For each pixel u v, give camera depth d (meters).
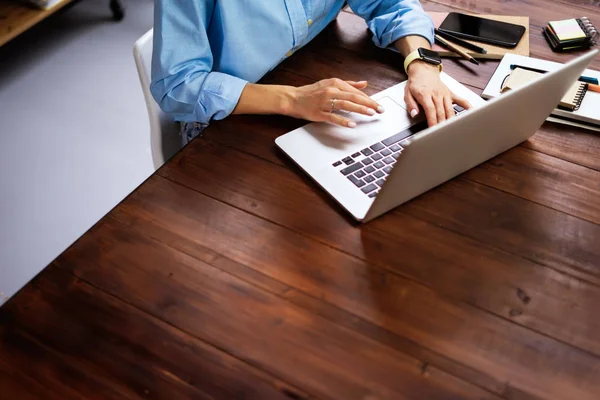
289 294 0.88
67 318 0.85
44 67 2.61
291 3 1.18
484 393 0.78
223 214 0.98
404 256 0.93
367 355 0.82
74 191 2.09
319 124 1.10
